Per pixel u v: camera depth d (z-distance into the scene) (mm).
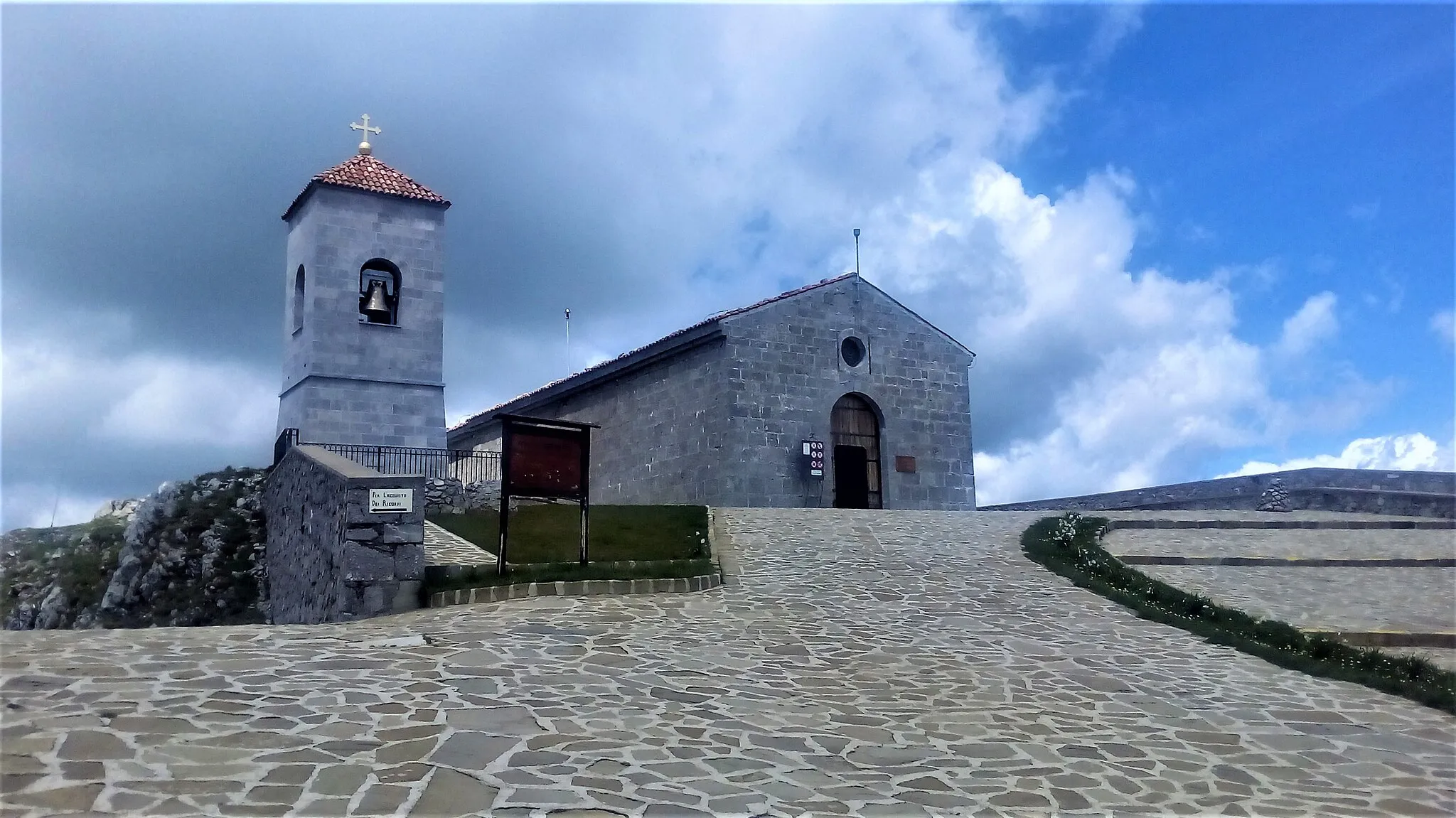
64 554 25750
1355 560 16984
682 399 27250
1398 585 15492
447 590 12203
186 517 22688
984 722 8289
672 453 27422
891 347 28797
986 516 22203
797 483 26234
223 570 21422
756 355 26172
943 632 11906
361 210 24875
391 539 12148
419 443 24625
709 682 8859
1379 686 9984
